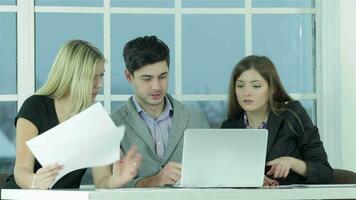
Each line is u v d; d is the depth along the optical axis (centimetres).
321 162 295
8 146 345
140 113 307
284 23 364
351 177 294
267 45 363
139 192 195
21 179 242
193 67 357
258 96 295
